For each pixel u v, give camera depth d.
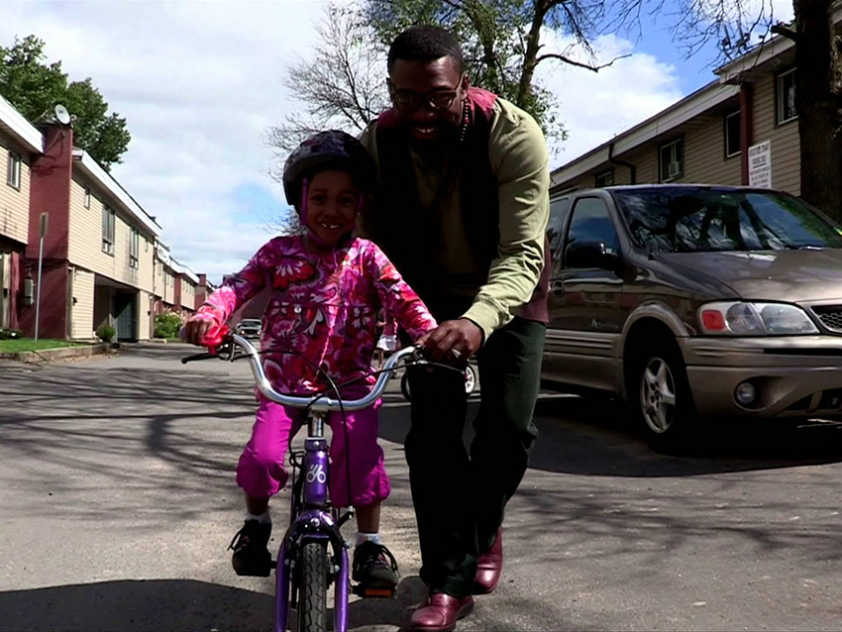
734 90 19.61
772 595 3.36
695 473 5.54
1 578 3.61
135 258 38.56
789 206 7.04
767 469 5.59
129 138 56.72
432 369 2.74
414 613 2.95
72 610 3.26
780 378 5.38
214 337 2.58
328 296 2.81
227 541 4.19
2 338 22.25
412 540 4.22
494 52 21.73
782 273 5.74
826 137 9.35
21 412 8.48
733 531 4.23
